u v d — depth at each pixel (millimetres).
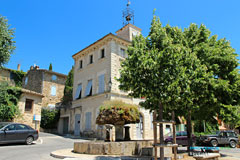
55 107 28016
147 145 10398
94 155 8305
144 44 7316
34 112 21672
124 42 21875
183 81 6164
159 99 5988
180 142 19031
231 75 9906
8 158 8180
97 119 10539
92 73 22562
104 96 19766
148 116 21609
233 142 19609
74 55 25906
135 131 19953
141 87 6262
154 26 7629
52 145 13953
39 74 31234
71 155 8289
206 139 19266
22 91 20516
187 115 10523
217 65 9414
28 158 8250
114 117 10000
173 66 6125
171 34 9133
